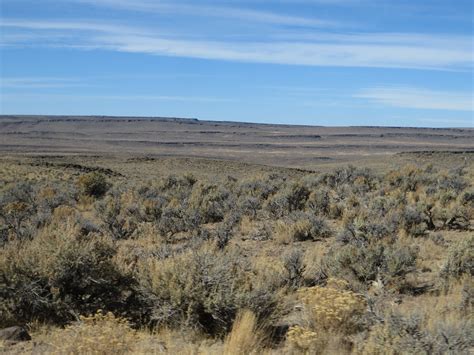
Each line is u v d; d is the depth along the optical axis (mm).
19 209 19906
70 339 6582
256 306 7723
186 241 16109
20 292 8062
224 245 14820
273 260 12578
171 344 7086
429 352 6223
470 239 10992
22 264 8336
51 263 8273
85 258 8477
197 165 89125
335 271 10820
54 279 8242
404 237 14602
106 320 7199
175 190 31000
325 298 7715
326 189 26344
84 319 7387
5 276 8117
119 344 6293
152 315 8102
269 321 7699
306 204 21438
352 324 7441
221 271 8266
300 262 10875
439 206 18578
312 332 6773
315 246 14555
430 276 10992
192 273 8133
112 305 8516
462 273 10484
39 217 18578
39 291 8242
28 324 7793
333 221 19109
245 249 14750
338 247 13367
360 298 8133
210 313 7891
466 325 6676
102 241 9211
